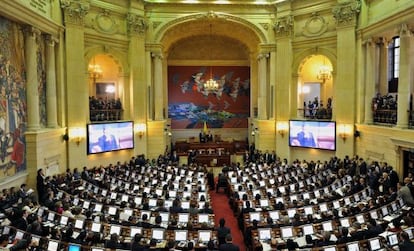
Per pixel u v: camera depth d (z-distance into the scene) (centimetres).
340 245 940
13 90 1583
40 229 1057
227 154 2975
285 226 1139
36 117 1745
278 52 2616
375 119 2116
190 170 2147
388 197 1397
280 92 2619
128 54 2502
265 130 2695
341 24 2258
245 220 1280
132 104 2509
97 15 2309
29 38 1711
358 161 2128
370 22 2117
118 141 2389
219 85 3334
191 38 3259
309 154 2522
